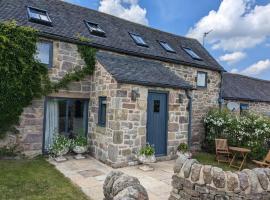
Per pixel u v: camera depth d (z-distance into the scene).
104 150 8.52
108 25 11.70
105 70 8.70
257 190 4.55
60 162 8.29
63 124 9.37
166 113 9.41
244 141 10.59
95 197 5.48
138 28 13.16
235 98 14.46
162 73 10.02
